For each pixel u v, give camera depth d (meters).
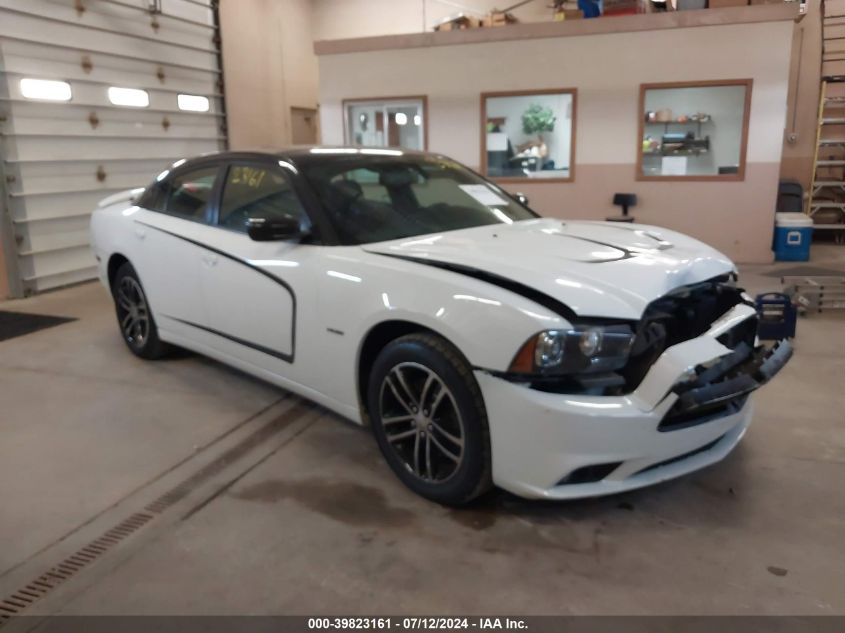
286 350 3.00
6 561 2.21
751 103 7.28
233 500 2.56
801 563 2.11
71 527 2.40
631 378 2.19
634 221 7.80
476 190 3.51
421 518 2.40
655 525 2.34
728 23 7.12
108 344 4.71
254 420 3.33
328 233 2.83
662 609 1.92
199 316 3.54
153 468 2.84
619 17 7.41
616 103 7.68
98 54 7.31
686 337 2.45
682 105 7.56
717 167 7.63
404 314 2.37
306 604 1.96
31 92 6.55
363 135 8.77
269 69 10.70
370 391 2.61
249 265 3.10
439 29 8.67
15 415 3.44
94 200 7.37
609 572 2.09
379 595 2.00
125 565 2.17
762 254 7.66
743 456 2.85
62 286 7.00
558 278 2.23
